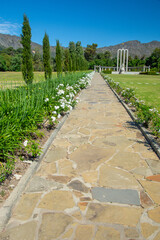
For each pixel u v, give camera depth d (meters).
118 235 1.63
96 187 2.29
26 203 2.01
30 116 3.45
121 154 3.16
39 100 4.37
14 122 2.98
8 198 1.99
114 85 12.57
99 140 3.77
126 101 7.46
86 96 9.55
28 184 2.34
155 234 1.64
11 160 2.65
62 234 1.64
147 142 3.66
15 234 1.64
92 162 2.90
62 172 2.62
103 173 2.60
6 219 1.75
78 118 5.39
